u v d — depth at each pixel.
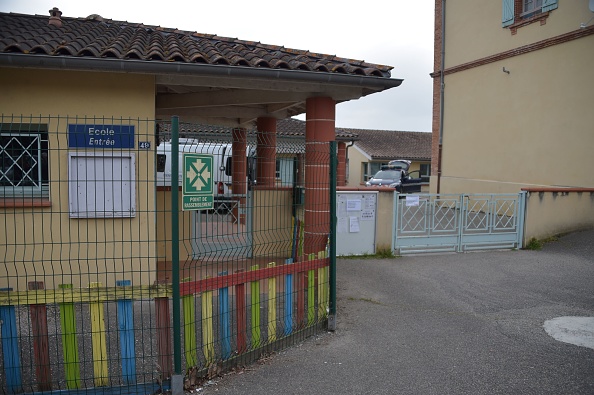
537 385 4.22
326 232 6.88
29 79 6.03
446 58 17.80
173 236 3.73
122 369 3.78
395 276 8.06
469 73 16.70
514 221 10.47
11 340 3.60
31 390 3.69
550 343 5.23
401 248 9.63
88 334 4.54
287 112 10.74
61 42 6.18
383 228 9.52
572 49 12.95
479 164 16.31
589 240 10.80
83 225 6.24
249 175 8.95
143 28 8.65
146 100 6.34
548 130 13.69
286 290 4.91
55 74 6.09
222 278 4.24
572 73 12.96
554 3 13.45
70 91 6.14
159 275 7.10
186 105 8.69
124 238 6.38
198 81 6.48
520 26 14.59
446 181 17.83
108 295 3.69
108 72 6.00
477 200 10.16
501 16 15.29
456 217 9.99
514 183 14.82
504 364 4.65
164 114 10.29
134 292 3.75
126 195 6.35
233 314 4.53
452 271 8.49
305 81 6.36
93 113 6.21
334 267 5.41
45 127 6.16
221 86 6.53
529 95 14.33
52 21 7.82
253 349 4.57
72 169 6.14
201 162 3.96
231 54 6.59
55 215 6.17
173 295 3.75
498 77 15.47
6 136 6.05
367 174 36.25
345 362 4.63
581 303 6.79
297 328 5.08
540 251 10.19
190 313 3.99
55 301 3.60
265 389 4.05
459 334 5.48
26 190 6.11
